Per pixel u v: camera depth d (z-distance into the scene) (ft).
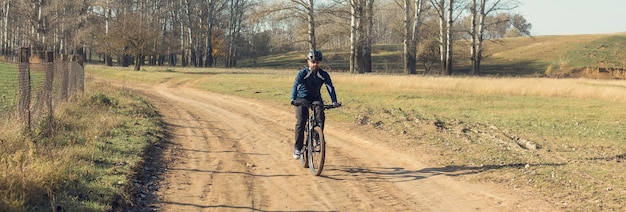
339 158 30.22
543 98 70.49
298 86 25.55
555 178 24.58
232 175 25.50
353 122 46.21
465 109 56.75
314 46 134.21
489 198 21.74
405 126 43.62
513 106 60.08
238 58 320.29
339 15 136.46
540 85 78.89
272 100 68.03
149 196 21.12
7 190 16.88
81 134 31.19
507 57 254.27
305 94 25.82
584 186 23.04
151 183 23.09
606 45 250.57
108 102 49.85
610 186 22.98
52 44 169.17
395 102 63.52
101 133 31.76
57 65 40.37
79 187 19.52
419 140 36.58
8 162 18.79
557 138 37.65
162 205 20.04
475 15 141.18
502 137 37.55
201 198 21.24
